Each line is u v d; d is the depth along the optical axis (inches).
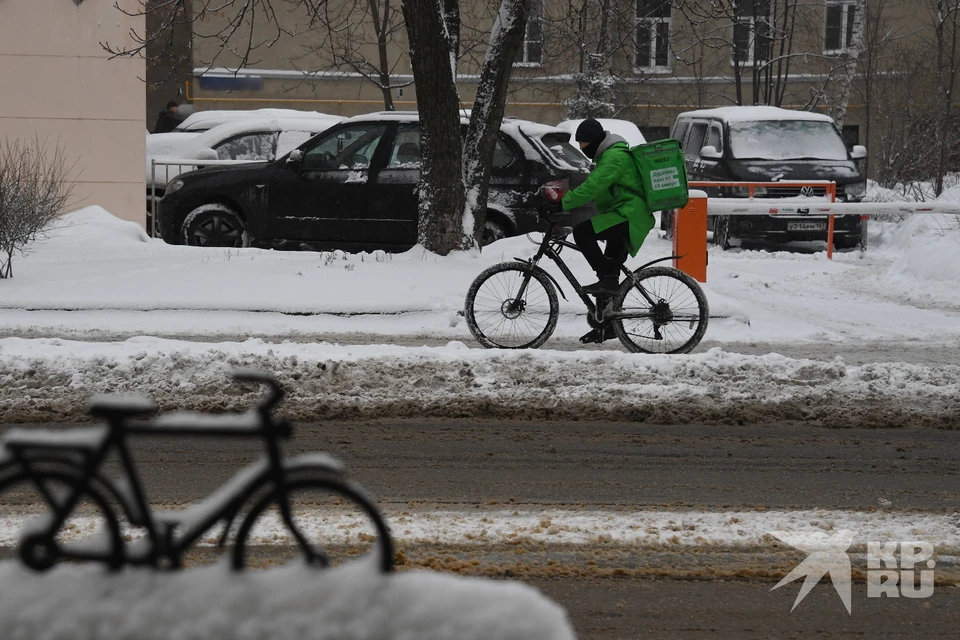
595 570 747.4
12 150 2741.1
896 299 2194.9
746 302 2116.1
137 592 394.6
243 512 852.0
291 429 418.3
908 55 4367.6
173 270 2025.1
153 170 2832.2
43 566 412.5
